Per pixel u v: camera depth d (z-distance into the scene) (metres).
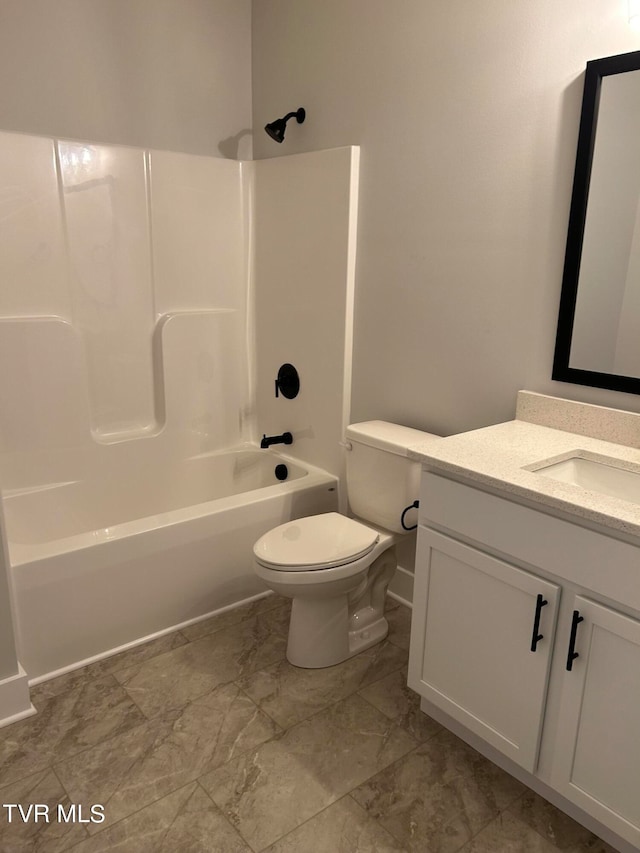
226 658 2.23
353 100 2.45
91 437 2.70
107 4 2.49
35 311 2.49
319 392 2.81
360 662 2.24
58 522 2.65
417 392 2.42
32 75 2.37
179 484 2.98
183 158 2.75
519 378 2.08
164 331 2.80
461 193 2.14
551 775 1.58
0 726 1.90
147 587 2.27
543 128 1.88
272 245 2.90
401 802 1.68
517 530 1.53
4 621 1.86
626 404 1.83
